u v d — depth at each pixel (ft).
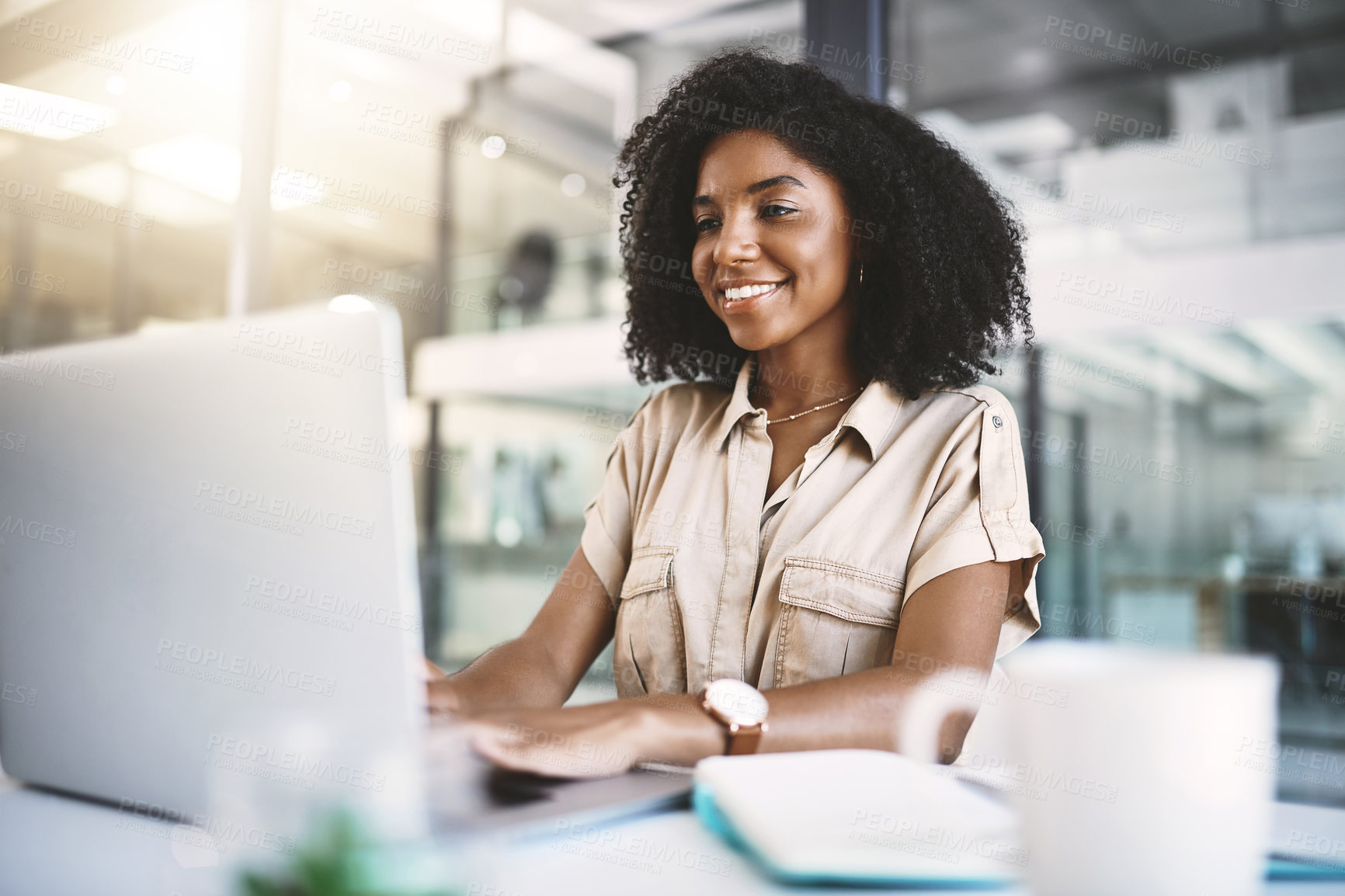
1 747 2.02
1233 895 1.07
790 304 3.55
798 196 3.49
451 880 1.05
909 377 3.48
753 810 1.48
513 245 17.94
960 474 3.12
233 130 10.46
